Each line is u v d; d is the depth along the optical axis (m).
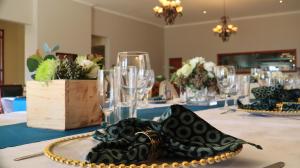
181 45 10.79
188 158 0.49
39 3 6.56
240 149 0.50
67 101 0.92
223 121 1.09
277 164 0.51
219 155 0.47
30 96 0.98
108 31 8.68
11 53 8.13
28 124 0.99
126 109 0.93
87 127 0.98
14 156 0.59
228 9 8.51
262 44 9.41
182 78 2.04
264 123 1.03
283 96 1.38
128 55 1.10
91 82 0.99
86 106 0.98
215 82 2.00
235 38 9.83
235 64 9.87
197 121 0.55
